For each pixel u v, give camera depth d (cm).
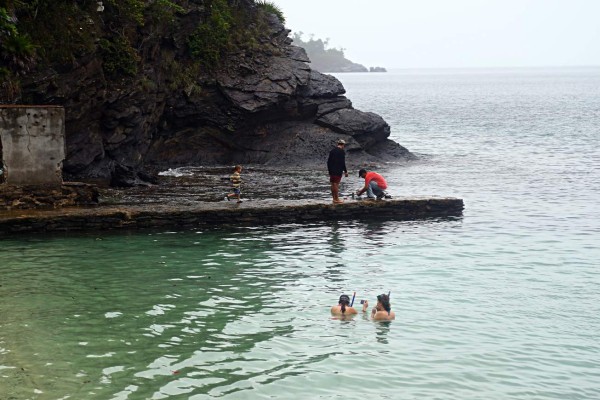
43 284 1638
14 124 2214
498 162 3953
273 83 3766
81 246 1989
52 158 2270
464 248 2020
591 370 1202
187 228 2239
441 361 1229
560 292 1616
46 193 2277
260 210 2325
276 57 3972
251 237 2145
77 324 1384
